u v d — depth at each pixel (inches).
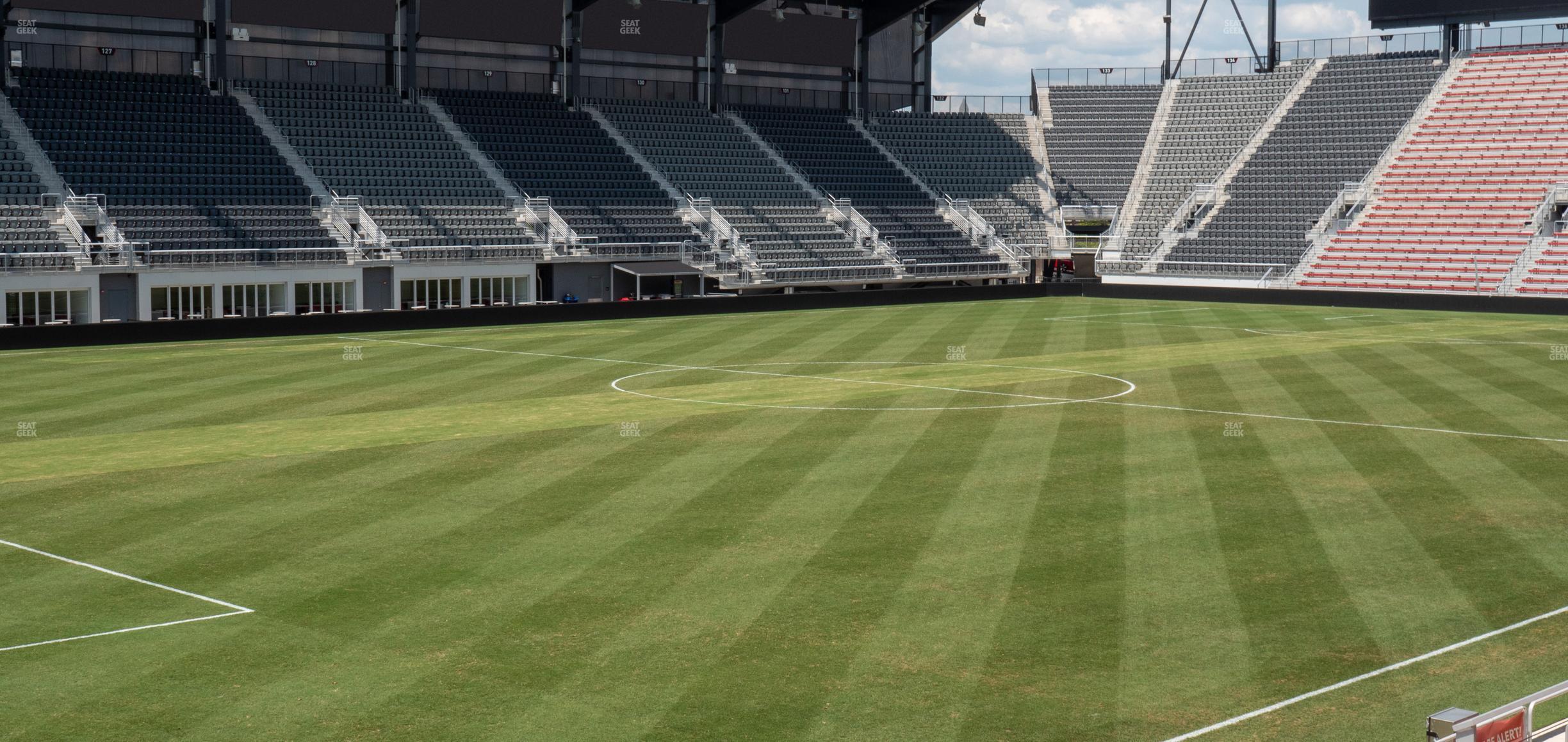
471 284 2262.6
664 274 2412.6
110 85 2256.4
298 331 1843.0
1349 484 815.7
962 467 871.1
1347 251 2662.4
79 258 1904.5
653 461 890.7
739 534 690.8
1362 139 2874.0
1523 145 2669.8
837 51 3063.5
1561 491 792.9
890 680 485.7
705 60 3016.7
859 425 1044.5
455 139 2541.8
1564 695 471.2
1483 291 2439.7
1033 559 644.7
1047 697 470.3
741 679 486.0
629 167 2684.5
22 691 472.1
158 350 1625.2
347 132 2427.4
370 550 658.8
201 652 512.1
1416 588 597.9
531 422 1055.6
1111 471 858.8
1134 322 2069.4
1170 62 3275.1
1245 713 456.4
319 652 512.1
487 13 2598.4
